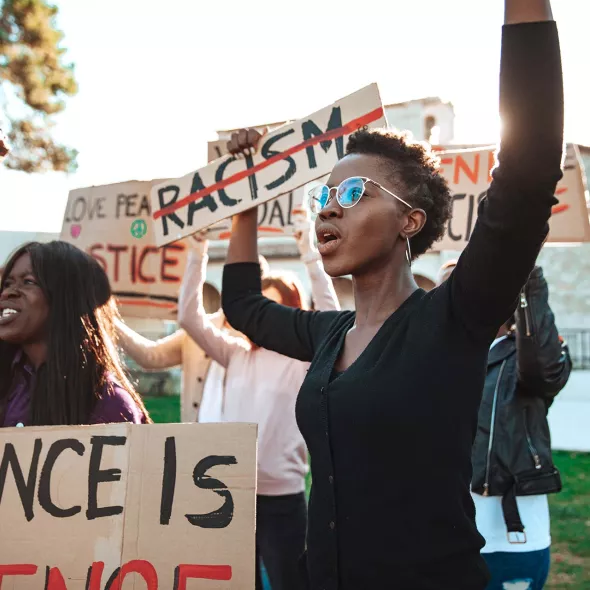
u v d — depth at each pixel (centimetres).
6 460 170
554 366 265
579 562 487
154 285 378
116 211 385
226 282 225
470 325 146
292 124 239
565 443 1023
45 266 221
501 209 138
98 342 224
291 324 201
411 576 142
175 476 166
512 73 137
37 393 214
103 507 165
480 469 276
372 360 153
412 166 165
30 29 1330
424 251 178
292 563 317
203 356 388
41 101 1360
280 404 325
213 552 162
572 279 1608
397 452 144
